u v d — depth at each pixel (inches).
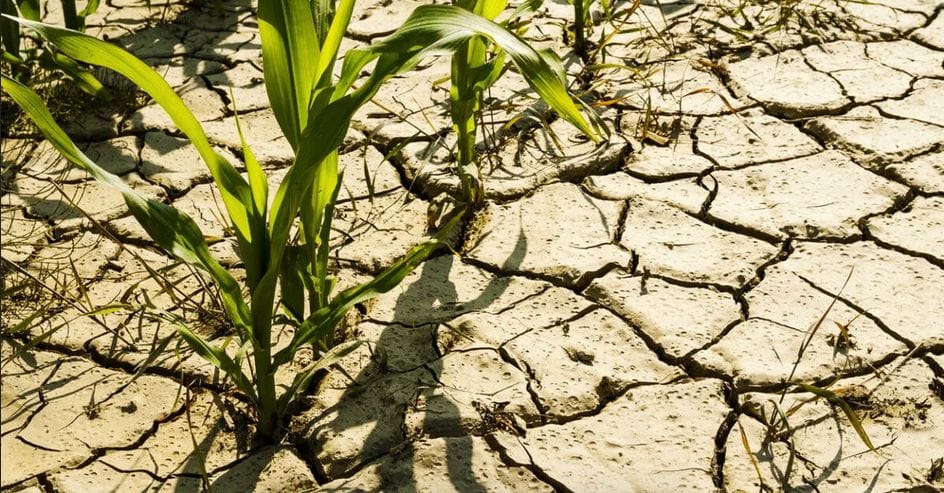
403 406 101.5
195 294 118.9
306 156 83.4
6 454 98.6
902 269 116.2
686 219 126.8
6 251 127.8
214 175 87.2
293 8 83.7
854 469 92.0
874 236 121.6
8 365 109.7
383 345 109.9
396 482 93.8
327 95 86.4
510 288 117.8
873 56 160.1
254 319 92.4
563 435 98.0
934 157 134.6
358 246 126.3
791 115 146.7
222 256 125.4
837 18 171.3
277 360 93.9
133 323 115.1
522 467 94.7
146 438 100.3
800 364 104.0
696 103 150.7
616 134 144.3
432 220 128.6
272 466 96.2
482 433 98.7
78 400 104.8
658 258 120.3
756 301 113.2
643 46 167.8
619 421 99.2
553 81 87.7
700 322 110.7
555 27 175.8
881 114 144.9
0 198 136.9
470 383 104.3
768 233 123.1
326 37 90.4
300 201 87.0
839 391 99.7
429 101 156.0
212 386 105.9
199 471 96.1
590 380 104.2
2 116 156.3
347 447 97.4
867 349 105.3
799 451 94.3
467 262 122.6
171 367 108.1
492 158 140.9
